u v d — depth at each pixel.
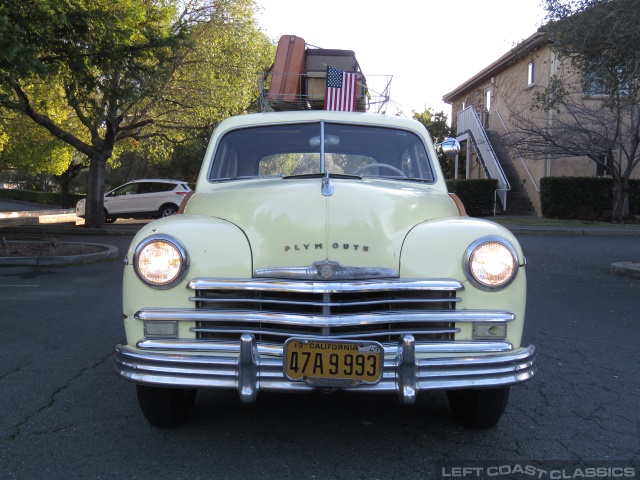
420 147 4.86
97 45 12.48
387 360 3.10
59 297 8.20
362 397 4.52
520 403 4.42
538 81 22.22
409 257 3.32
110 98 13.60
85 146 18.95
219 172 4.68
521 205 23.73
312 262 3.27
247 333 3.08
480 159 25.83
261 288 3.15
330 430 3.88
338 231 3.34
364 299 3.20
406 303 3.23
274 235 3.36
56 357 5.44
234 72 19.86
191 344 3.15
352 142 4.79
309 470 3.32
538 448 3.65
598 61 10.36
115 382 4.78
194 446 3.61
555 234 17.23
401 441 3.73
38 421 3.98
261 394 4.55
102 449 3.56
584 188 20.83
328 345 3.04
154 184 24.02
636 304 7.98
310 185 3.70
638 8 9.16
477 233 3.35
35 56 11.01
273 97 6.61
